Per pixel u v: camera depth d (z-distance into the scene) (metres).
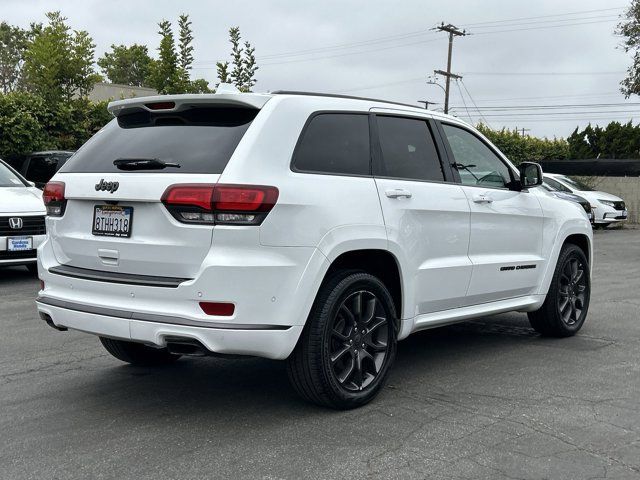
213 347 3.88
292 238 4.04
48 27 18.41
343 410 4.47
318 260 4.14
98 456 3.78
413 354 5.94
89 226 4.45
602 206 21.91
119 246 4.23
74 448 3.89
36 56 17.81
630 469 3.61
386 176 4.78
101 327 4.23
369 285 4.51
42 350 6.03
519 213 5.84
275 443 3.94
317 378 4.25
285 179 4.10
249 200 3.90
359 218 4.42
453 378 5.20
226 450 3.85
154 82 19.77
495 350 6.07
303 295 4.07
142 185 4.12
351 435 4.06
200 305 3.91
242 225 3.91
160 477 3.52
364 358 4.55
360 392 4.50
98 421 4.32
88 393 4.87
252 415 4.41
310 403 4.59
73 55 18.16
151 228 4.11
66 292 4.53
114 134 4.71
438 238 5.07
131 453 3.82
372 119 4.85
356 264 4.66
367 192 4.55
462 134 5.64
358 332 4.49
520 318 7.50
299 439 4.00
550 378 5.21
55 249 4.72
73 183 4.53
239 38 19.27
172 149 4.25
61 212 4.64
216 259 3.88
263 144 4.11
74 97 19.52
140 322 4.04
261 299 3.94
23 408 4.56
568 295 6.55
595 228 22.91
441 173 5.25
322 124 4.50
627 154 38.19
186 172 4.04
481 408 4.53
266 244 3.96
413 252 4.83
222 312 3.90
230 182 3.91
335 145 4.53
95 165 4.53
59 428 4.20
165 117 4.55
